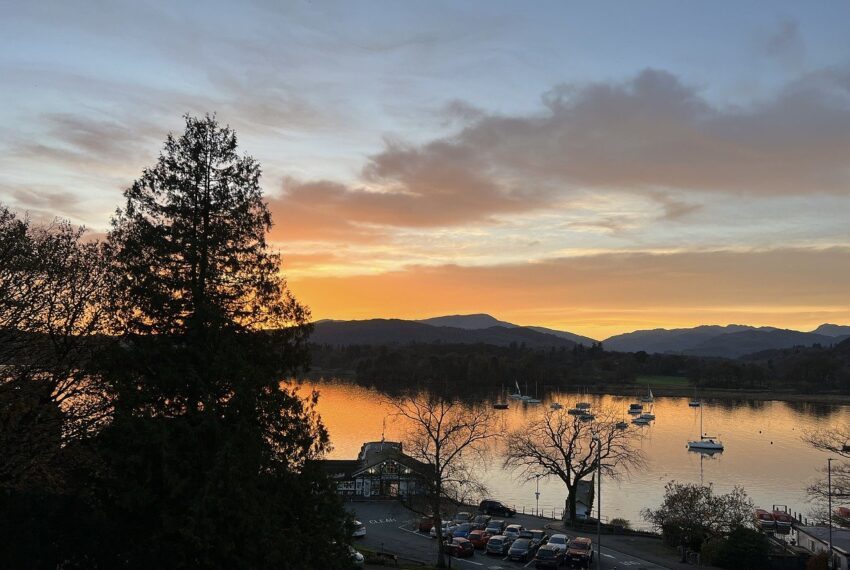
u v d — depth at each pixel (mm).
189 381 24891
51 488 25391
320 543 26406
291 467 27281
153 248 26781
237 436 24547
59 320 28531
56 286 29016
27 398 25453
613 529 68688
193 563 23188
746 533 56750
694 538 59531
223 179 28391
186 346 25781
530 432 112375
